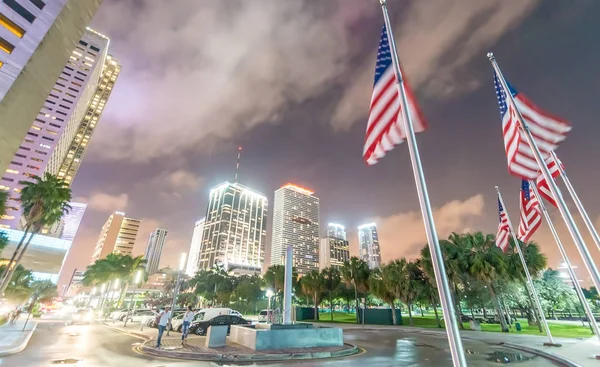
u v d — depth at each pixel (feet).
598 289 21.45
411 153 20.04
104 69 504.84
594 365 36.52
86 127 449.48
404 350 51.83
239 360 39.75
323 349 47.65
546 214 43.73
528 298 106.52
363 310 133.39
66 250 330.34
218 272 299.79
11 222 252.42
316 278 174.19
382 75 26.27
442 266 16.57
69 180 407.23
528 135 27.81
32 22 99.40
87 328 90.12
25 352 44.50
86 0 122.11
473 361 41.45
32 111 99.60
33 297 219.20
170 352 43.34
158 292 453.17
